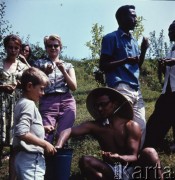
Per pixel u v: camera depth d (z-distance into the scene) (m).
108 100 5.48
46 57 6.80
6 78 6.36
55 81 6.63
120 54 6.48
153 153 5.06
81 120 10.68
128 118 5.58
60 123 6.55
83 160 5.21
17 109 5.03
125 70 6.41
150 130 7.45
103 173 5.21
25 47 7.89
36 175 4.96
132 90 6.38
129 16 6.48
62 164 5.29
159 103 7.45
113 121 5.54
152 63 14.40
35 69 5.21
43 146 4.94
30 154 5.00
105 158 5.40
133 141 5.39
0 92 6.38
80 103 14.18
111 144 5.52
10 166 5.85
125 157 5.21
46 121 6.52
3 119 6.37
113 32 6.56
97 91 5.62
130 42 6.59
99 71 7.31
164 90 7.40
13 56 6.46
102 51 6.49
